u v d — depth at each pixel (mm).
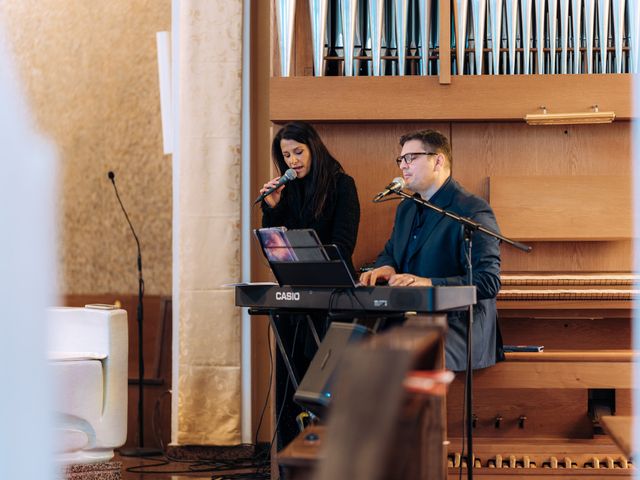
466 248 3648
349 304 3041
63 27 6578
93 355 3947
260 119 5070
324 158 4148
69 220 6617
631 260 4500
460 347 3811
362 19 4602
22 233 2143
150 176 6520
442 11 4387
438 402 1962
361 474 1275
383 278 3816
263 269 5039
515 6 4477
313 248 3016
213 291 4848
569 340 4449
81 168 6598
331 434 1382
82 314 4066
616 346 4426
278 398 4012
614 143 4492
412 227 3994
